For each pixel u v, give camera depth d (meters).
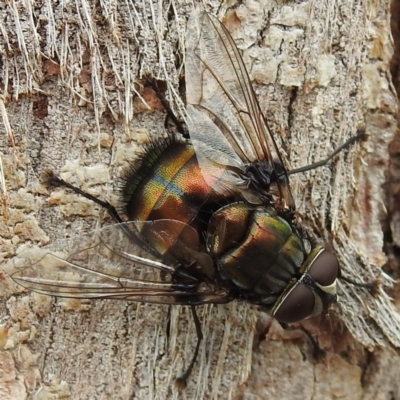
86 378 0.14
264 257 0.14
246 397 0.14
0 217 0.14
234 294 0.14
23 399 0.14
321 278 0.14
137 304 0.14
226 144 0.14
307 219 0.14
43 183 0.14
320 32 0.14
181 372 0.14
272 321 0.14
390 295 0.14
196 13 0.14
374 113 0.14
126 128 0.14
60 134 0.14
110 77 0.14
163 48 0.14
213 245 0.14
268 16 0.14
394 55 0.14
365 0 0.14
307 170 0.14
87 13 0.14
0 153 0.14
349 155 0.14
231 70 0.14
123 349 0.14
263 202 0.14
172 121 0.14
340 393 0.14
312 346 0.14
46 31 0.14
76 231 0.14
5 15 0.14
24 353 0.14
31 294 0.14
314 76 0.14
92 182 0.14
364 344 0.14
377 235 0.14
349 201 0.14
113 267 0.14
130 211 0.14
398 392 0.14
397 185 0.14
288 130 0.14
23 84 0.14
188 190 0.14
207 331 0.14
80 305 0.14
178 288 0.14
